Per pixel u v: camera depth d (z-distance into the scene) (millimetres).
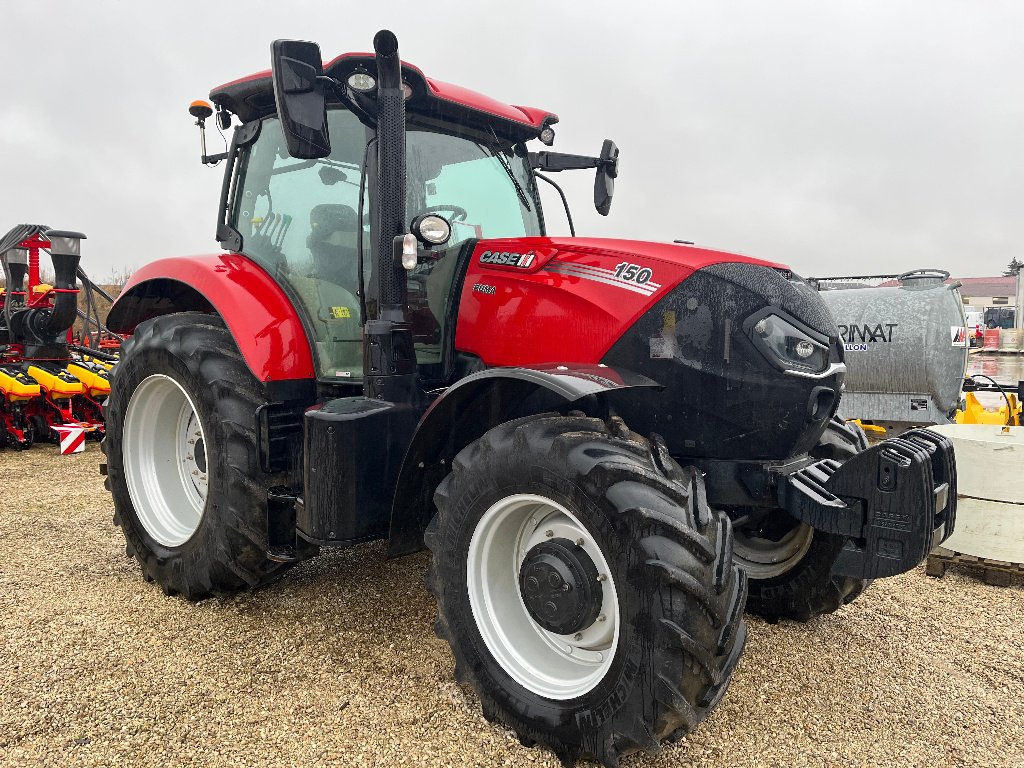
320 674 2559
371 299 2742
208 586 3035
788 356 2355
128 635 2840
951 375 6828
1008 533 3633
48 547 3914
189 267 3326
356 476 2529
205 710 2312
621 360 2471
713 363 2365
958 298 6930
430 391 2926
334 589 3346
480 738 2203
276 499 2863
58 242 6816
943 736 2303
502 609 2320
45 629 2875
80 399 7227
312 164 3084
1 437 6672
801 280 2582
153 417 3506
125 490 3465
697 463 2455
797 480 2363
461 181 3176
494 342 2789
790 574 3061
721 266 2412
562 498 2055
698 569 1883
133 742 2137
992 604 3443
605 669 2047
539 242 2777
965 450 3742
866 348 7023
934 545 2186
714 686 1976
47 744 2119
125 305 3965
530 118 3391
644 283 2463
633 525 1908
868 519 2201
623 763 2102
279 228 3217
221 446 2910
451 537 2318
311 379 3061
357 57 2666
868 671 2729
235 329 2975
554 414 2268
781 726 2334
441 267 2986
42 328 7027
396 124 2574
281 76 2340
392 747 2145
